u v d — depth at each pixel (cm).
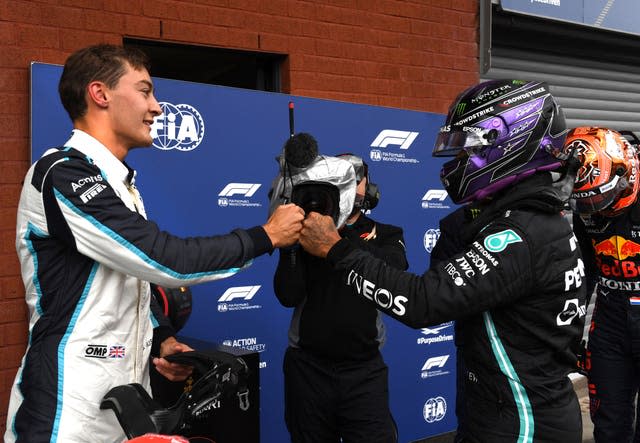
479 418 153
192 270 142
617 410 277
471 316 153
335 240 156
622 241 267
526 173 150
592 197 250
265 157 317
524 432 146
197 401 137
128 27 303
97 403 142
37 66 258
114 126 151
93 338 142
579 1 480
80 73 148
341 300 227
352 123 348
